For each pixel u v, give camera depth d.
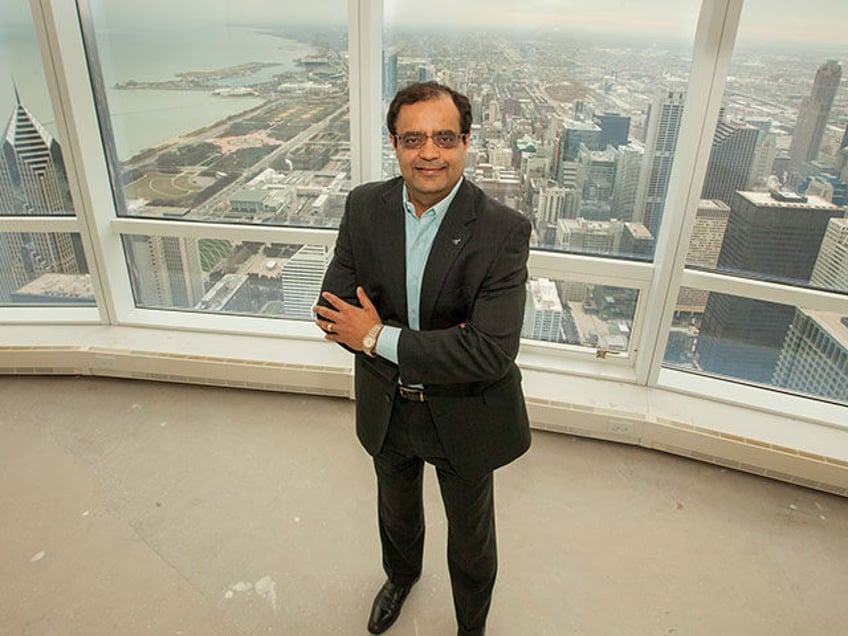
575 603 1.75
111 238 2.82
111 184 2.78
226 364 2.71
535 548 1.95
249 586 1.77
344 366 2.69
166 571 1.81
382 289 1.17
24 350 2.73
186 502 2.09
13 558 1.83
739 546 1.98
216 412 2.62
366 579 1.81
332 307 1.20
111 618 1.65
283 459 2.34
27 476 2.19
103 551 1.87
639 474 2.31
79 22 2.45
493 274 1.08
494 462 1.24
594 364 2.69
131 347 2.78
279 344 2.86
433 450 1.25
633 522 2.07
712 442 2.30
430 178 1.04
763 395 2.48
